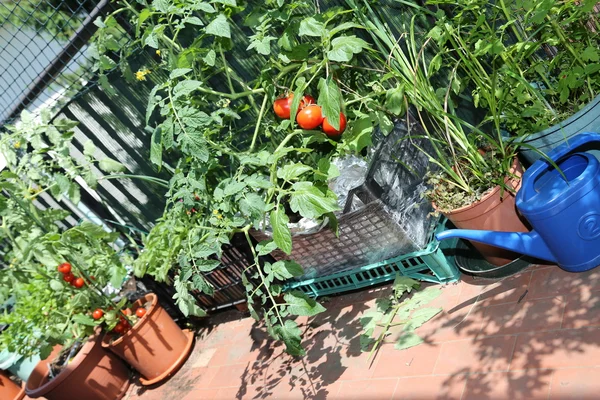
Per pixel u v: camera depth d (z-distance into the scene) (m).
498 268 1.56
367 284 1.86
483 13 1.62
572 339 1.30
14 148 1.93
